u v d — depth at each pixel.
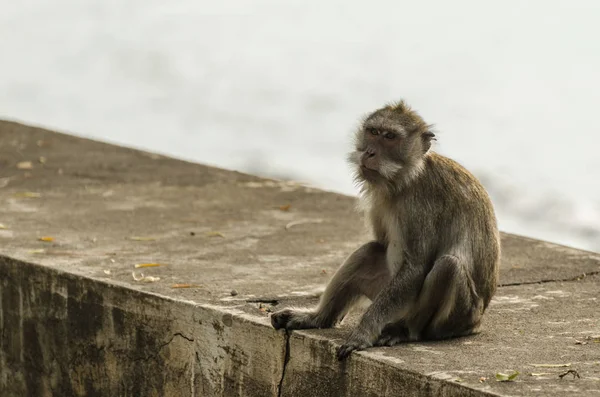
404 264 11.85
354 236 17.55
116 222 18.19
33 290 15.12
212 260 15.81
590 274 15.48
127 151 23.98
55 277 14.77
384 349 11.42
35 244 16.44
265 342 12.23
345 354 11.31
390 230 12.15
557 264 15.98
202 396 13.03
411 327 11.85
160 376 13.53
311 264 15.73
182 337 13.22
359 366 11.21
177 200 20.00
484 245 12.00
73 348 14.59
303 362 11.84
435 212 11.89
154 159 23.41
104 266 15.11
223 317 12.72
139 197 20.14
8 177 21.53
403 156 11.95
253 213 19.09
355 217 18.91
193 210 19.23
